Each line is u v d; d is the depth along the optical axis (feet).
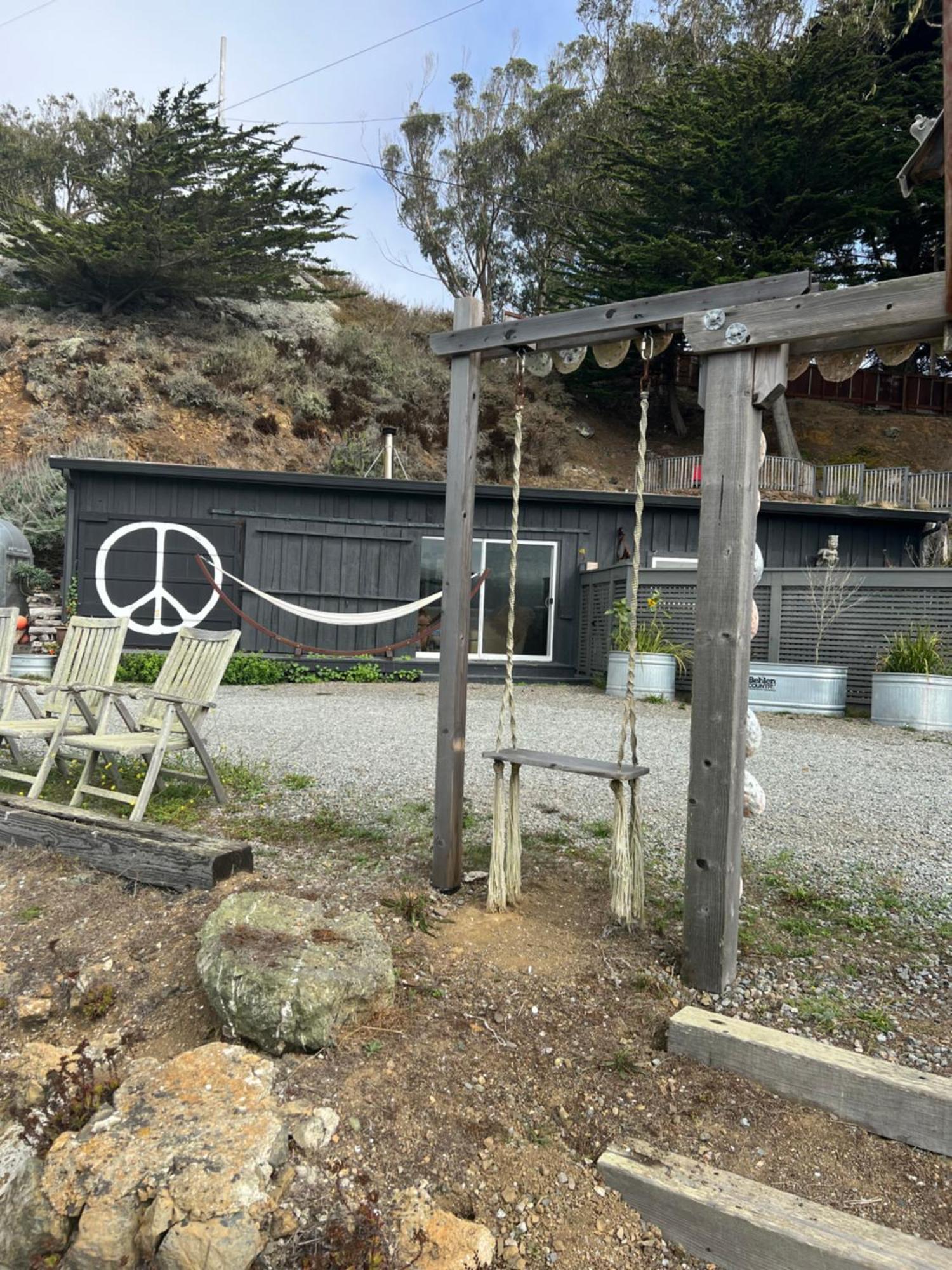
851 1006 8.48
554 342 10.11
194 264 80.38
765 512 40.24
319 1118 6.81
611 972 8.98
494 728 23.73
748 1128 7.21
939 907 10.93
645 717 26.89
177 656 15.25
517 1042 7.98
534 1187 6.71
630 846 9.83
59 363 69.62
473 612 39.88
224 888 10.19
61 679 15.78
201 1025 8.16
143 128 82.48
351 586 39.17
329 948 8.33
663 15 91.50
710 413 8.70
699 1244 6.38
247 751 18.89
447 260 106.93
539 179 98.12
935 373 81.97
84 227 75.66
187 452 65.51
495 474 76.13
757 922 10.36
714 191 68.13
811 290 8.11
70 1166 6.22
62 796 14.39
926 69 63.62
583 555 40.27
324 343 85.40
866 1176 6.73
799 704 30.17
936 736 25.73
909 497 73.05
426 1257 6.02
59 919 10.00
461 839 11.03
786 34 78.48
